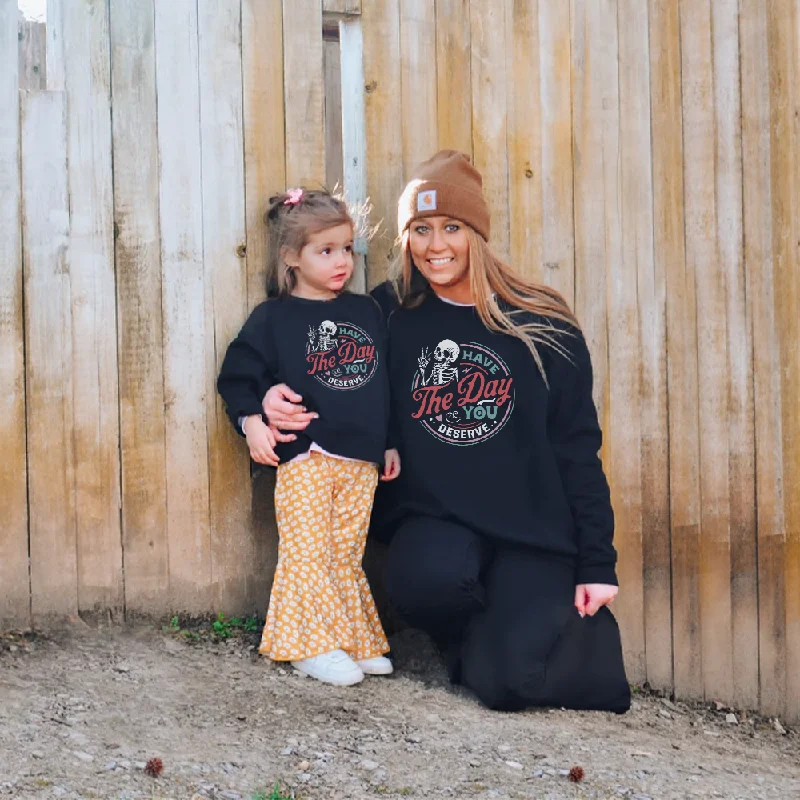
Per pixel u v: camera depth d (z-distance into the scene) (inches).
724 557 171.2
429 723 122.9
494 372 139.2
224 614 145.3
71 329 138.0
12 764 101.3
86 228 138.4
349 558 139.1
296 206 137.7
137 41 140.3
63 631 137.4
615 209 163.6
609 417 163.6
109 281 139.4
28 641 134.6
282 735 115.6
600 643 136.7
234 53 144.6
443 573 130.5
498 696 129.0
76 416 138.3
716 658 170.9
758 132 171.6
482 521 136.6
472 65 156.3
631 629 165.3
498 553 137.9
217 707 121.3
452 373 139.9
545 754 117.4
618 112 163.6
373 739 116.5
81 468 138.6
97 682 124.6
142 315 140.9
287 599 134.8
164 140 141.6
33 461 136.6
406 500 140.8
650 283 165.8
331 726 119.0
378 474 142.2
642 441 165.6
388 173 152.6
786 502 175.0
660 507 167.0
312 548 134.9
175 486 142.8
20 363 135.9
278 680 130.7
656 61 165.6
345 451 135.0
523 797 105.2
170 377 142.3
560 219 160.9
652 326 166.1
